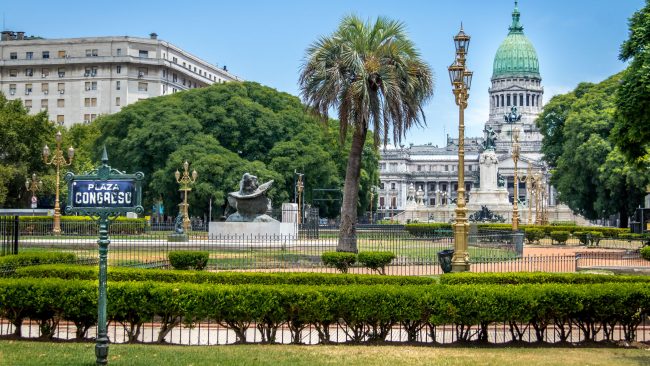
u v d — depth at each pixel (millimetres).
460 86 30953
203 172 76188
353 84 36656
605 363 16297
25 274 20750
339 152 93188
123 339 18797
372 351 17188
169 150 82125
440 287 18484
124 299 17875
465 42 31156
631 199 76812
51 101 137375
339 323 19656
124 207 14594
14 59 138875
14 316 18250
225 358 16078
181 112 85188
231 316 17953
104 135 90250
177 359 15914
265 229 46875
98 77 136000
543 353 17375
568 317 18828
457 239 29672
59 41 138375
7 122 79188
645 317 20641
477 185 127688
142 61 136125
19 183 80250
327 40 38375
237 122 86125
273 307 17844
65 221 60562
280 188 79812
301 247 43969
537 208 91125
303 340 19438
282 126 87750
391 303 17953
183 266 30047
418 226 70812
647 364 16281
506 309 18141
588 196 86000
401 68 37781
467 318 18156
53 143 92562
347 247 37469
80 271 20812
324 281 20641
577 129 84062
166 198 80625
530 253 50750
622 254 46656
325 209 94688
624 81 26016
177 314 18000
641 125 24734
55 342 18031
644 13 28078
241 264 33906
